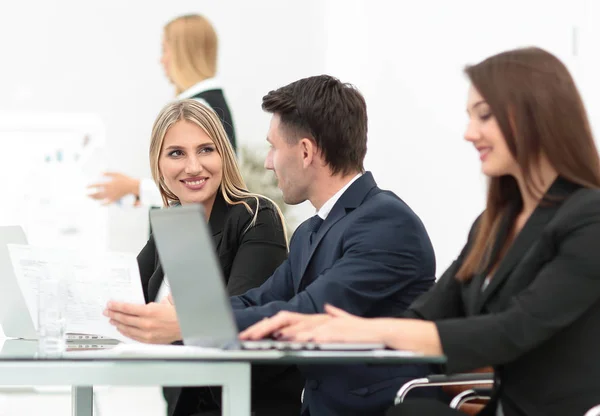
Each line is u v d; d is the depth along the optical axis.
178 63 5.89
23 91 8.19
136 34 8.34
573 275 2.09
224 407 2.20
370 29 7.95
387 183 7.59
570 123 2.16
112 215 8.20
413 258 2.77
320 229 2.89
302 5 8.67
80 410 3.21
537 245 2.18
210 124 3.33
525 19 6.60
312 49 8.69
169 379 2.22
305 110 2.88
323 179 2.91
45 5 8.20
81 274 2.67
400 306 2.78
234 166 3.37
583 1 6.20
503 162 2.23
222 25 8.58
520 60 2.20
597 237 2.10
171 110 3.35
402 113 7.57
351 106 2.90
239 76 8.62
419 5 7.49
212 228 3.33
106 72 8.32
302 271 2.88
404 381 2.73
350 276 2.70
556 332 2.11
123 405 5.99
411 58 7.54
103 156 7.69
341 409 2.73
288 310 2.65
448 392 2.89
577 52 6.20
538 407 2.15
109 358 2.20
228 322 2.15
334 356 2.03
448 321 2.14
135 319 2.62
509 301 2.21
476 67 2.25
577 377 2.12
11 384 2.26
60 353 2.34
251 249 3.22
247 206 3.29
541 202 2.22
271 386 3.12
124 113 8.34
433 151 7.28
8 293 3.02
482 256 2.37
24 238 2.97
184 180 3.31
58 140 6.37
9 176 6.26
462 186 7.03
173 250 2.19
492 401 2.27
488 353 2.10
